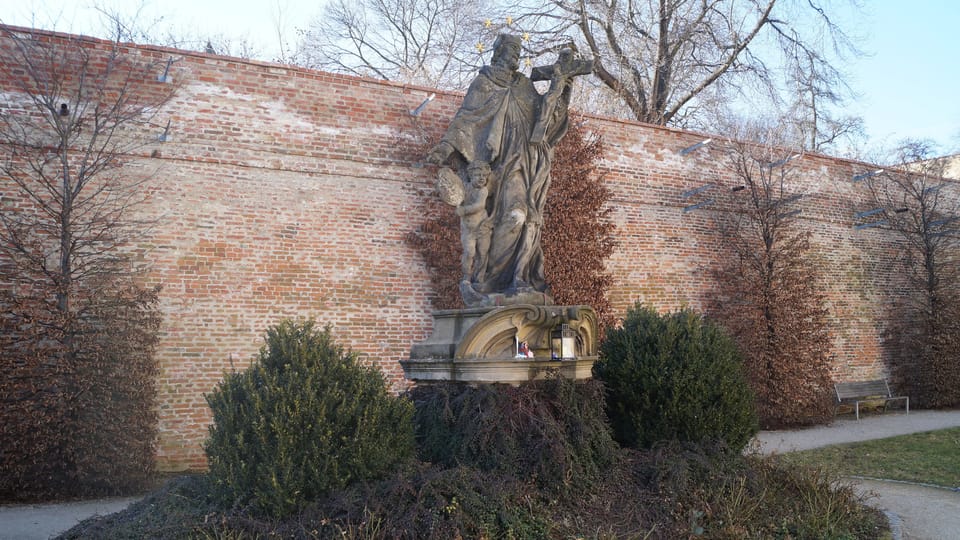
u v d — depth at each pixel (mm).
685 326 8398
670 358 8094
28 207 11062
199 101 12195
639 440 7922
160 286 10891
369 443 5922
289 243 12641
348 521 5422
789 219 18156
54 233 10328
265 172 12578
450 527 5582
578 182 14961
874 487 9680
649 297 16234
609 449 7223
